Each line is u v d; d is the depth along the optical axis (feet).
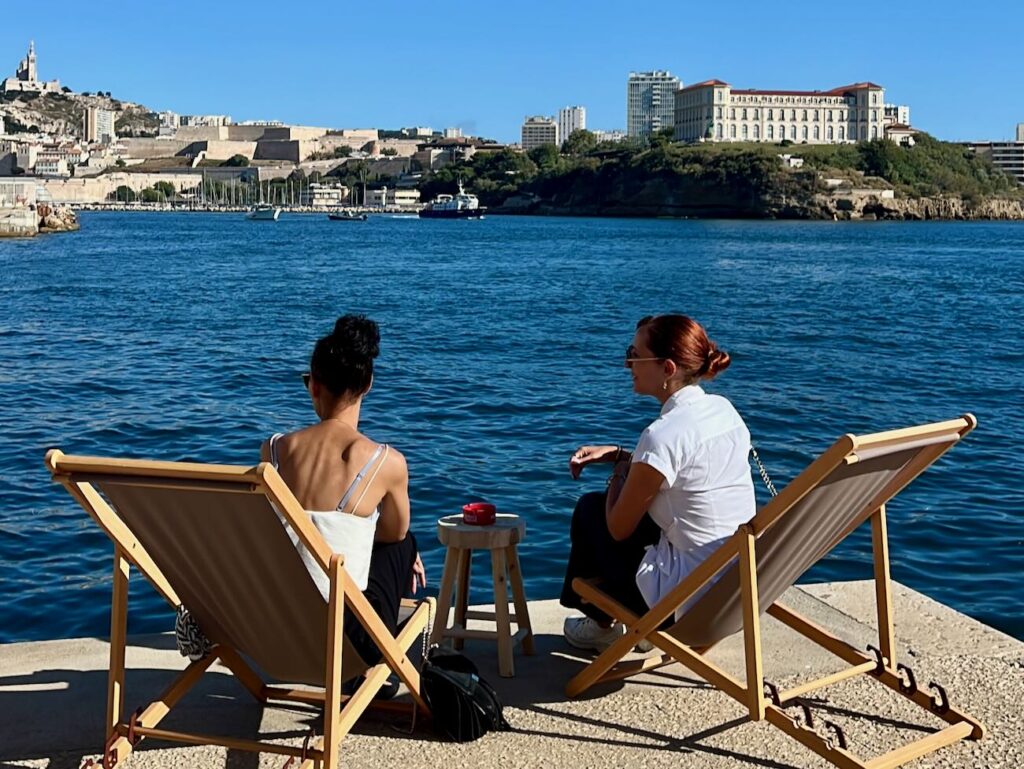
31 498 35.81
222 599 12.86
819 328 103.40
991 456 42.14
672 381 14.62
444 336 91.50
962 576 28.43
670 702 15.19
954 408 56.70
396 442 45.34
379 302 130.52
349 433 13.39
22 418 50.98
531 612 18.67
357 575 13.12
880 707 15.08
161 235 374.43
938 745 13.70
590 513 15.69
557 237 389.80
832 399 59.36
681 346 14.44
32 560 29.50
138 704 15.06
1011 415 54.39
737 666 16.28
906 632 17.71
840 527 14.24
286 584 12.32
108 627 25.04
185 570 12.68
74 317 107.24
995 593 27.17
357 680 14.34
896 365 75.31
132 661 16.49
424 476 38.70
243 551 12.09
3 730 14.34
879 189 651.25
